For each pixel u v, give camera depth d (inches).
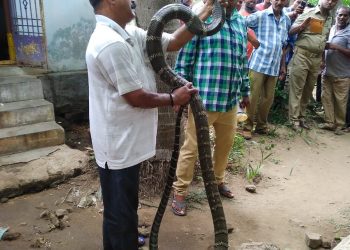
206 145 88.8
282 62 242.2
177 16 91.4
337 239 128.3
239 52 132.2
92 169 168.2
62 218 135.3
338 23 239.5
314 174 184.7
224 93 130.2
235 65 130.6
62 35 219.0
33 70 216.8
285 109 262.4
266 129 230.7
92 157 174.6
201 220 137.4
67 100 224.1
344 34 235.8
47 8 211.5
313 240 124.0
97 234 127.6
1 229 127.3
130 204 93.6
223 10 100.6
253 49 219.0
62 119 225.5
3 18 240.4
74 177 163.8
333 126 250.8
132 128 88.4
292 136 232.2
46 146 181.5
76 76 224.4
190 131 131.7
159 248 120.8
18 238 124.2
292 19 239.8
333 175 184.9
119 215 92.8
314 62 233.6
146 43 89.0
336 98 245.9
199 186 159.5
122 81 81.4
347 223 140.6
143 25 145.5
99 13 85.0
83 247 121.0
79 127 228.7
